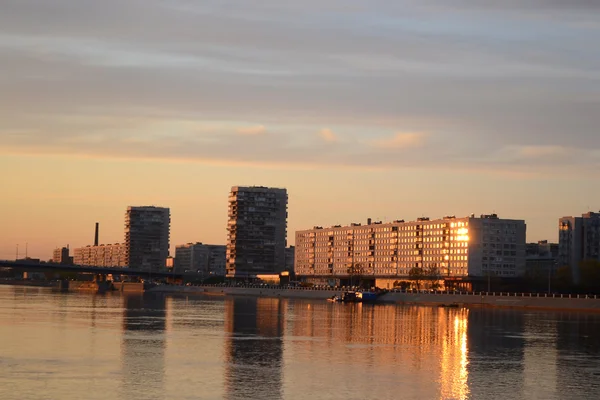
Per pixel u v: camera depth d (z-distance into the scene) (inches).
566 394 3676.2
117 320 7490.2
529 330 6850.4
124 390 3531.0
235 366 4286.4
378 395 3555.6
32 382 3668.8
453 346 5467.5
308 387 3700.8
